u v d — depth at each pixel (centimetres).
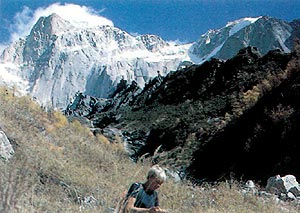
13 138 1191
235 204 1055
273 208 1059
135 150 4175
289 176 1380
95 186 1022
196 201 1032
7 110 1495
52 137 1510
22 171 367
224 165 2936
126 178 1138
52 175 983
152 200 457
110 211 792
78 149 1503
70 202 840
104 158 1492
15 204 350
